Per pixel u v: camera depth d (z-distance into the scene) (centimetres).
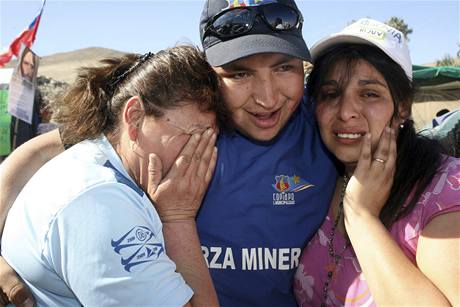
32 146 85
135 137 63
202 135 65
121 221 55
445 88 339
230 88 73
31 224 59
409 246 66
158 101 61
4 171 82
